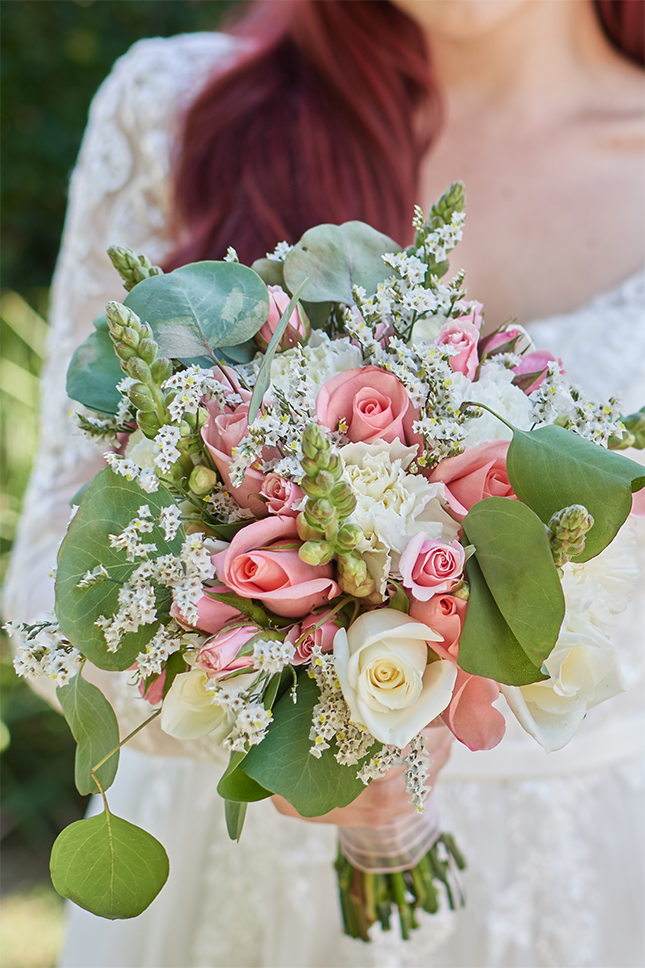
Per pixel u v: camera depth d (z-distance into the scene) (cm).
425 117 135
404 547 60
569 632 62
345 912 98
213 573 59
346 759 61
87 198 140
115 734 65
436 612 60
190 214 131
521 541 60
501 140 140
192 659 61
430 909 94
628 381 114
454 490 66
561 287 136
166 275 70
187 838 128
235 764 61
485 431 67
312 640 61
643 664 113
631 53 142
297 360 68
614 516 62
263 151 127
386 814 84
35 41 323
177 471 64
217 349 73
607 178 136
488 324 138
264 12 143
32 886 257
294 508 60
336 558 62
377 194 128
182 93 141
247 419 63
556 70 139
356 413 65
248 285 70
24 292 329
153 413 63
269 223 123
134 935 127
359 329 69
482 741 65
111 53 329
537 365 76
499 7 114
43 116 329
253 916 123
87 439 76
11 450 249
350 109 127
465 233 139
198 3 331
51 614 66
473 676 65
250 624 60
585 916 116
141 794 134
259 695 61
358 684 57
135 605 59
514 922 116
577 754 118
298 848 122
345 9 125
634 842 118
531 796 117
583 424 70
